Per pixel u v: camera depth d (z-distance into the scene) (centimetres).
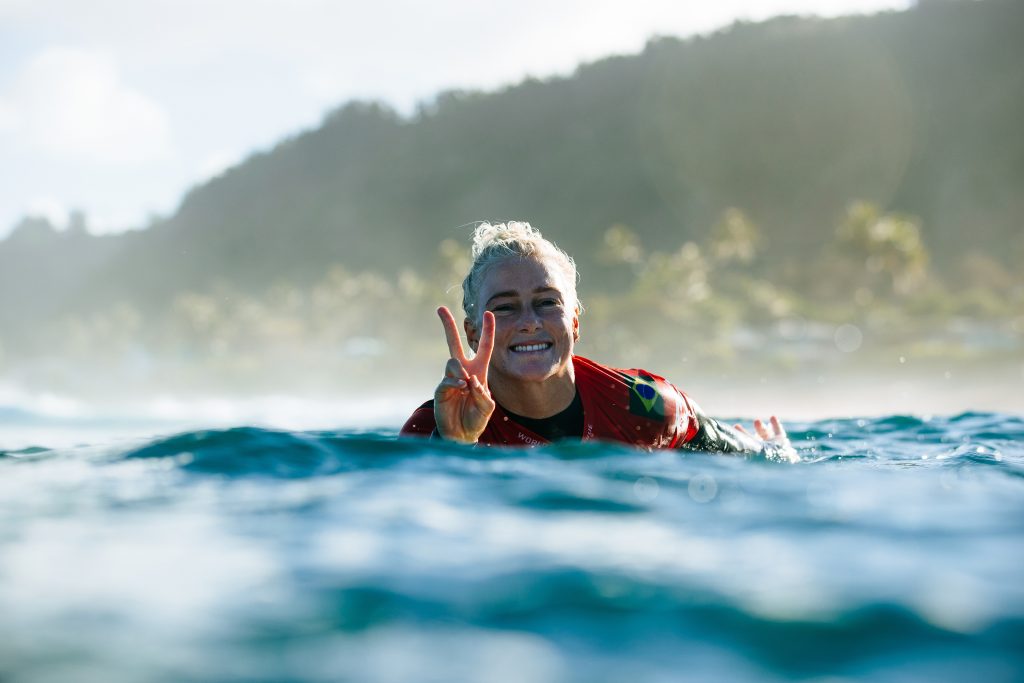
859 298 8069
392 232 15525
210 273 15700
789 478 244
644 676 104
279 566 150
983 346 5403
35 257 16500
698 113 14562
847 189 13288
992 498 214
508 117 16350
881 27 14512
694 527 179
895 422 604
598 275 11794
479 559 154
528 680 103
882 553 158
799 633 117
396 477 240
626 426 341
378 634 119
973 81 13662
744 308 6725
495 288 334
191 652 111
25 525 183
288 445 283
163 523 185
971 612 124
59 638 117
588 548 162
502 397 339
